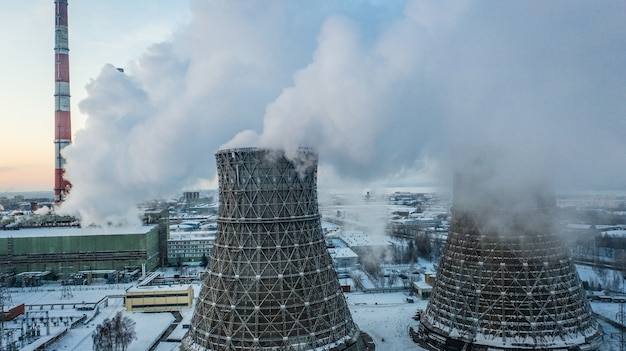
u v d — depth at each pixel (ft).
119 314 354.13
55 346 335.67
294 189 247.91
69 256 593.01
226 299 240.32
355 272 561.84
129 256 599.57
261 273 237.04
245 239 243.19
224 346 234.58
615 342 285.23
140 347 322.34
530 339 260.01
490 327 268.41
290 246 242.17
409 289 474.49
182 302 424.87
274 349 229.45
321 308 243.60
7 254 585.22
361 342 265.95
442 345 281.95
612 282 455.63
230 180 250.78
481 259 279.08
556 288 269.44
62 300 481.05
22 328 362.12
